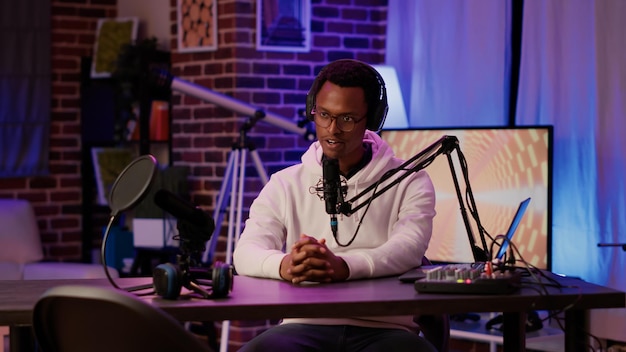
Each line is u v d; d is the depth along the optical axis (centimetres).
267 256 287
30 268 527
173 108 631
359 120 294
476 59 550
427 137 503
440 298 245
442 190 495
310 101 306
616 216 478
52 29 689
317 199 312
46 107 685
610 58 478
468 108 555
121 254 650
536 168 471
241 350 284
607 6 478
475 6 548
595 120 485
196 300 245
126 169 252
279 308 239
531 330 469
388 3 612
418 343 276
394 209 310
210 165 607
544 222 468
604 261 483
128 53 641
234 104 554
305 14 602
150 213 600
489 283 251
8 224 602
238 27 589
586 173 491
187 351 204
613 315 470
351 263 279
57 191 695
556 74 505
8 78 677
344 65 296
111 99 699
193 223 259
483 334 468
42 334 218
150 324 199
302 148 608
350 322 291
